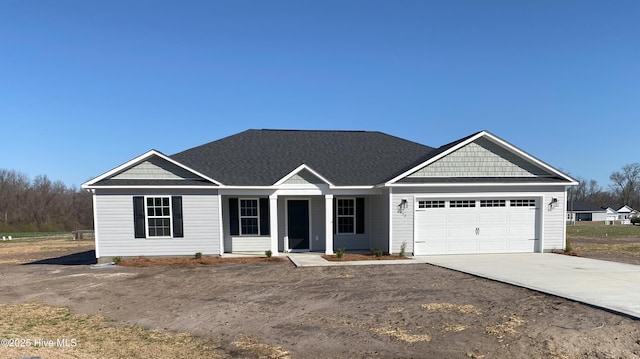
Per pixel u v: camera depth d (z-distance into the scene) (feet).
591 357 18.95
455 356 19.19
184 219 52.60
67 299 32.55
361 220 61.52
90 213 221.87
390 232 54.39
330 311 27.20
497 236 55.93
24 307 30.19
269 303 29.73
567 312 25.40
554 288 32.09
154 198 52.03
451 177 55.88
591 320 23.59
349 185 57.06
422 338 21.59
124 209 51.39
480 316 25.13
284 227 60.34
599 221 295.07
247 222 59.98
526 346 20.17
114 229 51.24
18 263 57.21
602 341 20.49
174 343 21.81
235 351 20.44
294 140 72.38
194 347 21.15
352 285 35.32
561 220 56.70
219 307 28.99
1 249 84.69
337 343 21.24
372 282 36.55
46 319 26.89
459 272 41.24
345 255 54.95
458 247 55.31
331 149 70.03
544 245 56.44
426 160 55.21
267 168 62.08
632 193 352.69
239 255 56.03
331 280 37.78
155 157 52.85
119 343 21.88
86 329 24.56
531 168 57.16
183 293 33.65
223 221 59.31
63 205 220.43
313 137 74.13
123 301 31.53
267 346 21.04
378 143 73.67
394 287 34.24
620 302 27.17
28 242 108.17
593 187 377.50
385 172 62.54
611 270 41.29
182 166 52.90
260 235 59.98
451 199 55.11
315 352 20.08
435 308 27.17
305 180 56.13
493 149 56.75
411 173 54.90
